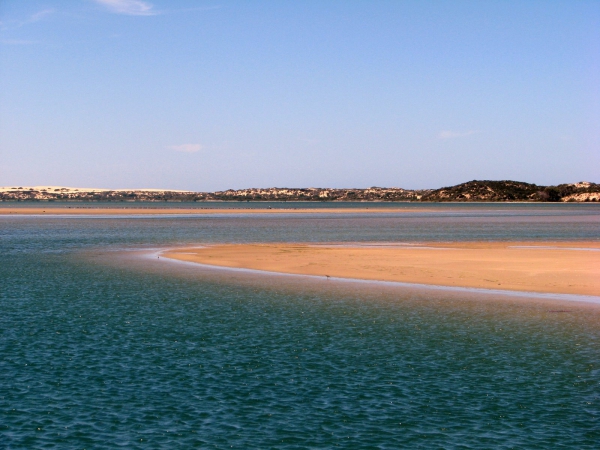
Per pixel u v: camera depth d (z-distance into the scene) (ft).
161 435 42.50
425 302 88.43
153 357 60.23
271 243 190.80
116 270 124.57
